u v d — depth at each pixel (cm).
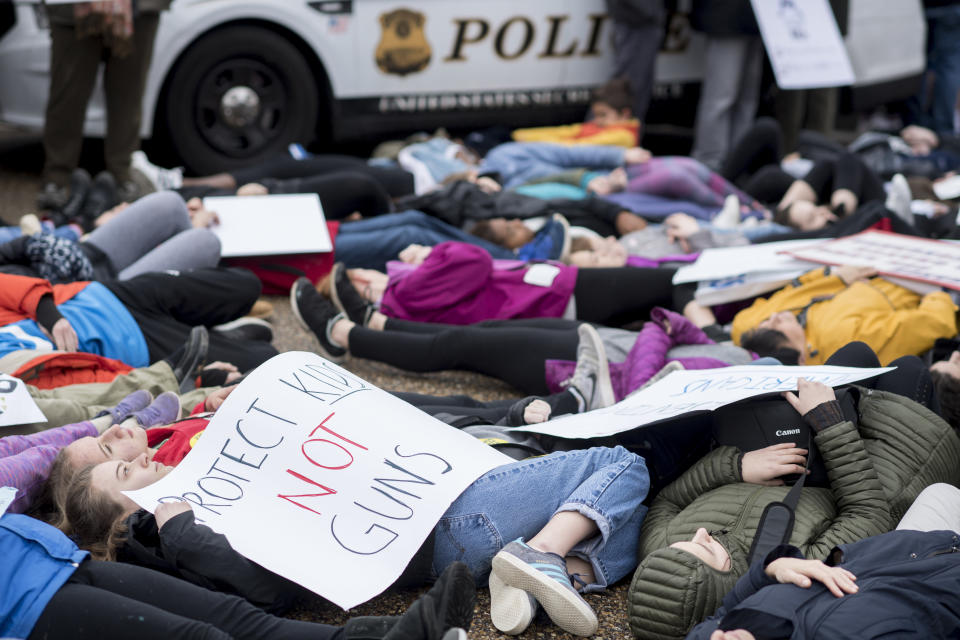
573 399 322
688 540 248
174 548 230
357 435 256
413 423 264
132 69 581
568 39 726
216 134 661
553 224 494
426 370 385
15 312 351
